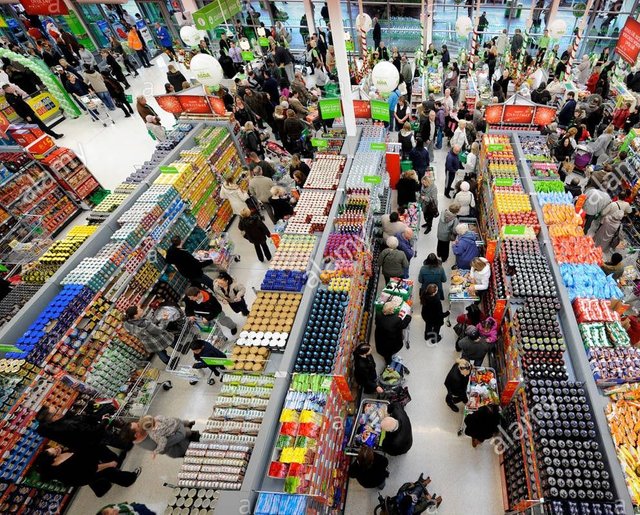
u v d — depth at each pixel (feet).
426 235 32.19
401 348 24.64
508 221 23.95
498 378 21.77
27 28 67.46
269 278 21.62
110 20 67.26
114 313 23.76
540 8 55.36
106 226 26.05
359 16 50.65
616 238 28.02
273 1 63.26
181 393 23.95
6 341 20.29
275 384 17.06
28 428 19.12
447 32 62.80
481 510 18.02
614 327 17.95
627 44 39.32
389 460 19.92
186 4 60.54
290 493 13.79
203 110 37.35
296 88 47.11
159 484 20.31
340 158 30.78
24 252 30.71
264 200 32.27
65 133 51.34
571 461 14.40
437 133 42.06
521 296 20.24
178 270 27.53
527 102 33.76
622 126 39.78
